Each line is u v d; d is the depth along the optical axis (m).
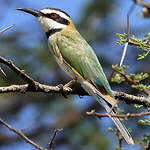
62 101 14.01
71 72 10.59
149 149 7.70
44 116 13.92
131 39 8.01
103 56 13.79
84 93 9.71
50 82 13.92
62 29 11.75
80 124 13.41
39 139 13.66
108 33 14.23
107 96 9.04
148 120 7.83
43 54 13.52
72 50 10.78
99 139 12.62
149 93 8.07
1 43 13.62
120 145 8.09
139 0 6.73
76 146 13.10
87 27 14.22
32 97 14.37
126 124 11.91
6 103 14.42
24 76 7.84
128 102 8.72
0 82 12.34
